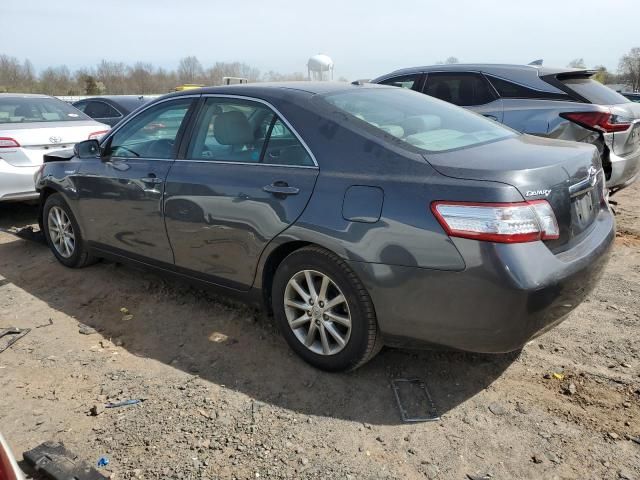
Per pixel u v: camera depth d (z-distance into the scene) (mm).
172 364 3314
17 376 3215
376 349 2959
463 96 6488
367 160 2855
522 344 2648
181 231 3645
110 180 4133
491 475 2395
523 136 3479
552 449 2539
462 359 3283
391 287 2703
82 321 3912
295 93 3324
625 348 3355
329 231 2852
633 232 5785
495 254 2451
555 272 2535
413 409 2838
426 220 2582
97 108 12266
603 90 6098
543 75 6008
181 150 3732
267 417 2795
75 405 2926
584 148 3168
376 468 2445
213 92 3664
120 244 4230
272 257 3221
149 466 2473
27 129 6320
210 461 2496
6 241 5910
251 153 3340
